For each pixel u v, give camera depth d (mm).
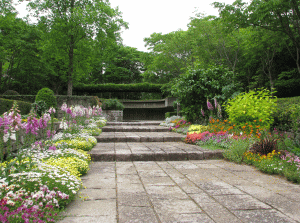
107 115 15734
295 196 2451
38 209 1665
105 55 19203
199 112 9195
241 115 6203
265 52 13695
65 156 3676
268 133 5629
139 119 22953
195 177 3266
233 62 16297
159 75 25750
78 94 25375
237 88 8508
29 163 2529
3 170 2148
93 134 7363
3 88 18844
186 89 9008
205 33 15383
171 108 20797
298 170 3180
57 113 12000
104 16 16172
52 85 23922
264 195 2482
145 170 3721
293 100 8352
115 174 3443
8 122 2379
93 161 4496
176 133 8367
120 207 2121
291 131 5500
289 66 15102
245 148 4402
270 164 3590
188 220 1841
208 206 2152
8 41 15320
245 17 9523
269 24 9859
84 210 2041
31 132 2803
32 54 17422
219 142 5520
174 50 18547
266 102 6285
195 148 5391
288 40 11922
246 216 1926
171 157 4668
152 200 2312
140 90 24078
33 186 2049
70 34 15641
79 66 18891
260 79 15734
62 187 2191
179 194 2510
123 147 5602
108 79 30062
